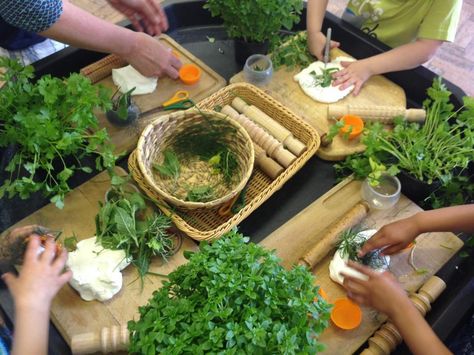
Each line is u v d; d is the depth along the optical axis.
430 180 0.79
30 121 0.69
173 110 0.91
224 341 0.45
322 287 0.73
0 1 0.70
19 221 0.77
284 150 0.85
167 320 0.47
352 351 0.67
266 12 0.88
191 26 1.10
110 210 0.73
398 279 0.74
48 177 0.79
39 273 0.56
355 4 1.14
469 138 0.81
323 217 0.80
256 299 0.48
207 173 0.86
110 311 0.68
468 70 1.53
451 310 0.69
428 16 1.00
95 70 0.94
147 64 0.91
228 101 0.94
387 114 0.91
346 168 0.87
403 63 0.96
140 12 0.96
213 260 0.51
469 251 0.79
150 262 0.74
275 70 0.99
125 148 0.85
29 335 0.51
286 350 0.44
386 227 0.73
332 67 0.99
